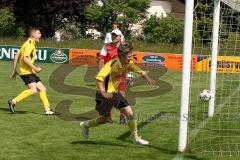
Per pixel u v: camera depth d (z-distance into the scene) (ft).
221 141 35.19
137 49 126.93
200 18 39.88
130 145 33.06
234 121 44.29
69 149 31.48
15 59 44.32
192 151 31.50
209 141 35.06
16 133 36.04
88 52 111.24
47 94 61.05
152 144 33.60
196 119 44.78
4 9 157.28
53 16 159.84
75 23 160.86
